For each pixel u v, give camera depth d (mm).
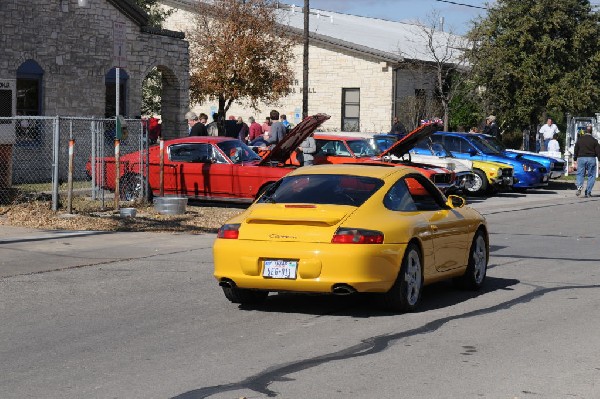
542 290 12016
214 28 37031
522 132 42781
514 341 8914
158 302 10891
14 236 16266
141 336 9070
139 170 21375
